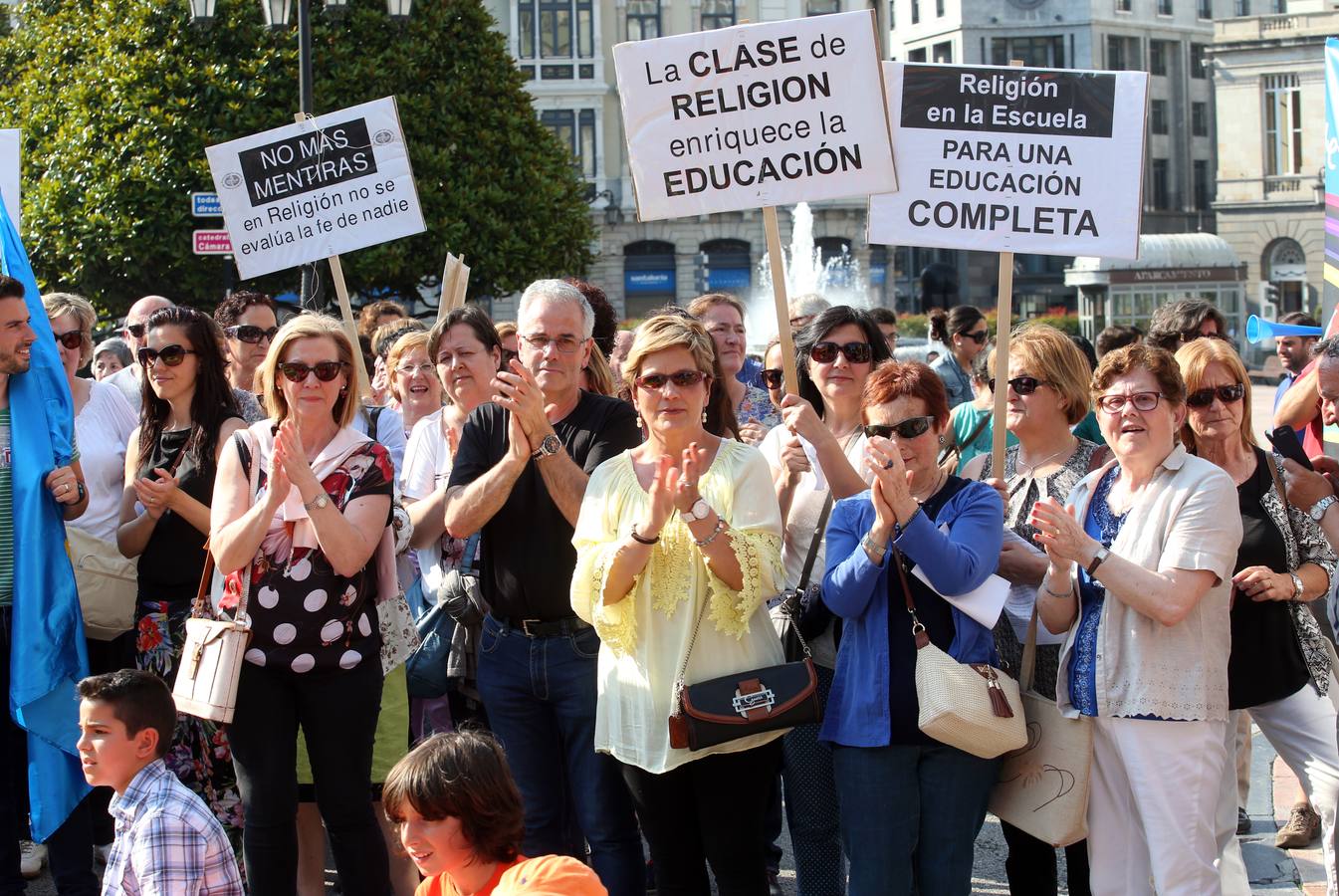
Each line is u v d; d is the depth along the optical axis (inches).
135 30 861.2
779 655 175.5
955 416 257.0
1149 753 169.2
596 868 183.5
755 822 171.9
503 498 179.0
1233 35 2268.7
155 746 166.6
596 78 1939.0
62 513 211.3
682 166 203.5
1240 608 190.7
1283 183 2260.1
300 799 210.2
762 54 201.3
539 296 192.2
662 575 171.2
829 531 175.8
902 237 216.5
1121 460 175.9
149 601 211.3
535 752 188.4
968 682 163.3
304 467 177.9
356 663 185.2
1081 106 212.2
